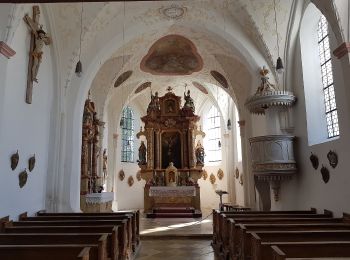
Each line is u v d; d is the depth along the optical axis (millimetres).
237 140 18469
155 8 11078
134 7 11000
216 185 20797
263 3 10281
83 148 13094
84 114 13227
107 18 10945
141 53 14297
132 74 16484
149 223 14062
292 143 9984
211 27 11508
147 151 19484
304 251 4234
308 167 9391
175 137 20062
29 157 8492
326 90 9312
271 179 10266
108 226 6164
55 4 9586
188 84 20234
